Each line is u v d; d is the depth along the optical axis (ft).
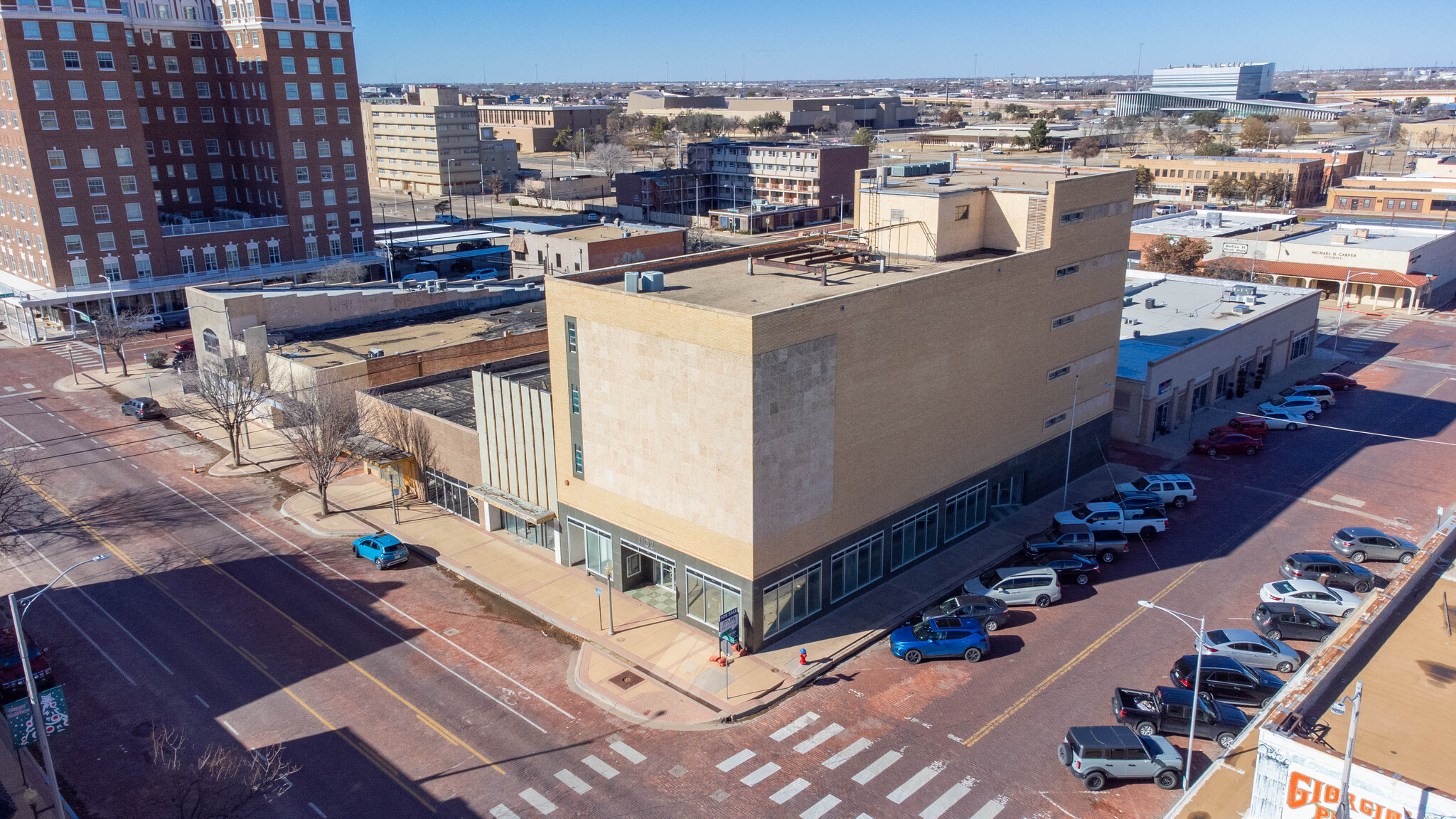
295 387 216.74
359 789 108.37
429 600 151.64
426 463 188.03
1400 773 83.97
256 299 245.65
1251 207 576.20
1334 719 92.94
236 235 371.56
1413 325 332.39
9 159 331.36
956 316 156.35
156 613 148.25
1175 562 162.20
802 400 131.95
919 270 163.73
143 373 283.59
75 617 147.02
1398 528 173.58
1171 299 293.23
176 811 104.06
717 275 162.71
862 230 181.98
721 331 125.08
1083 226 180.96
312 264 390.83
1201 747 113.80
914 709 122.01
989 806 104.17
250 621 145.79
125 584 157.58
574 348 148.05
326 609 149.07
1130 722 115.96
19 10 307.99
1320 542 168.66
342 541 173.47
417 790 108.27
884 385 145.69
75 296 323.98
